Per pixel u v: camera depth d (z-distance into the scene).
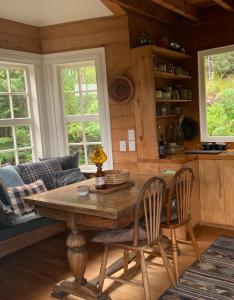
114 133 3.90
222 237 3.47
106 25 3.75
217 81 4.22
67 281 2.54
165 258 2.49
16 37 3.75
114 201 2.27
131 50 3.66
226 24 4.05
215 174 3.69
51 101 4.11
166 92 3.93
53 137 4.17
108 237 2.36
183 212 2.66
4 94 3.79
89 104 4.14
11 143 3.90
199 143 4.41
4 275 2.90
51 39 3.99
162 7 4.03
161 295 2.43
